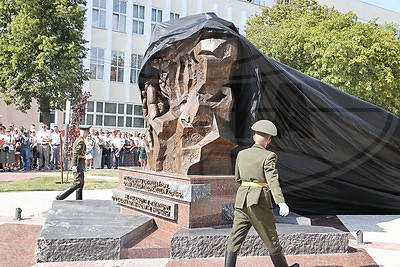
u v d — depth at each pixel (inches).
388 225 329.7
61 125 804.0
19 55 664.4
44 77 645.3
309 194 356.2
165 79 290.4
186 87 273.7
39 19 653.9
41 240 204.5
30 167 769.6
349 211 374.6
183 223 239.1
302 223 274.8
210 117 260.5
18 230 275.6
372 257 229.3
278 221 272.4
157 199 259.0
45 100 682.2
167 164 281.3
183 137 261.0
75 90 619.2
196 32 256.2
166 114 286.8
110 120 778.8
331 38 682.8
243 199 179.3
